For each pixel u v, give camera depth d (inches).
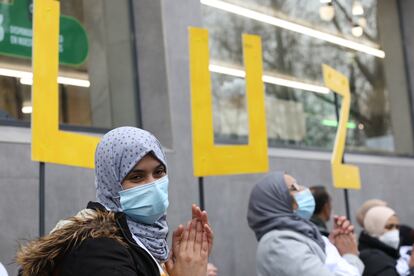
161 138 247.9
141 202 97.3
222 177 260.8
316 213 207.9
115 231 92.0
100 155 99.0
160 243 99.8
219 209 256.5
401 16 430.3
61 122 230.7
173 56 253.9
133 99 255.4
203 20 295.1
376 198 356.5
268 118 317.4
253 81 201.5
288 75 335.3
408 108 424.2
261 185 177.0
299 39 348.8
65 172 207.8
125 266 88.1
